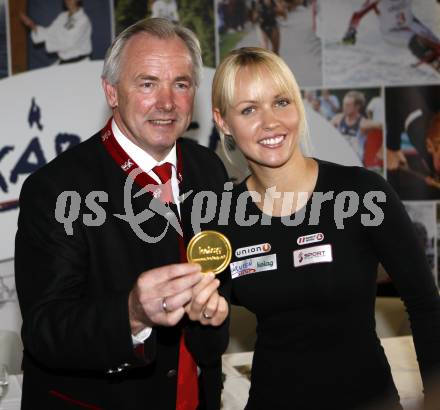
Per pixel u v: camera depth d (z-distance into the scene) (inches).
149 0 149.9
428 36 156.1
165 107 66.6
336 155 156.8
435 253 158.9
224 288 69.7
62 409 66.1
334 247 65.7
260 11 152.2
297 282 66.2
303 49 154.4
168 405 68.6
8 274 146.7
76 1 148.9
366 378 64.6
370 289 66.8
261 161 67.6
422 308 63.9
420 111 157.2
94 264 64.4
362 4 154.4
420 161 158.4
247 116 67.9
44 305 59.1
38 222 63.1
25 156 148.1
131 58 66.7
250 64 67.1
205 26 151.2
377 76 156.6
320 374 65.1
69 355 56.3
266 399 67.3
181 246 69.6
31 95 148.4
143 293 51.7
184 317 69.4
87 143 72.5
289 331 67.2
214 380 74.9
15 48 147.7
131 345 54.7
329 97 156.1
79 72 149.9
